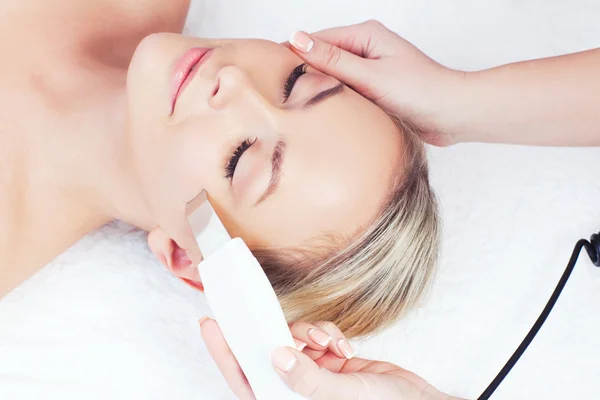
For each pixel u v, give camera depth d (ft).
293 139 2.50
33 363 3.25
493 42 3.83
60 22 3.24
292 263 2.65
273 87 2.65
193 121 2.53
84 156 3.09
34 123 3.15
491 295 3.49
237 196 2.51
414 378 2.56
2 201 3.10
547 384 3.45
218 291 2.19
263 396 2.16
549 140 3.07
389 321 2.92
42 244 3.26
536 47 3.83
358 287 2.73
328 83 2.64
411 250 2.75
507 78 2.97
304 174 2.49
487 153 3.62
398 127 2.78
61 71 3.23
